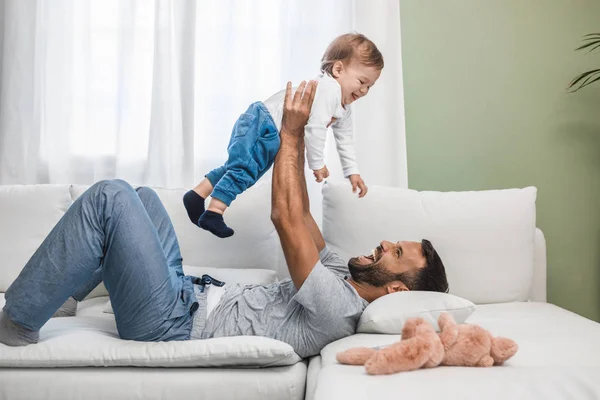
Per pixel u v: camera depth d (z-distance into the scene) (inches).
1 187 107.4
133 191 66.4
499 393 48.8
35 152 122.2
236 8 120.3
